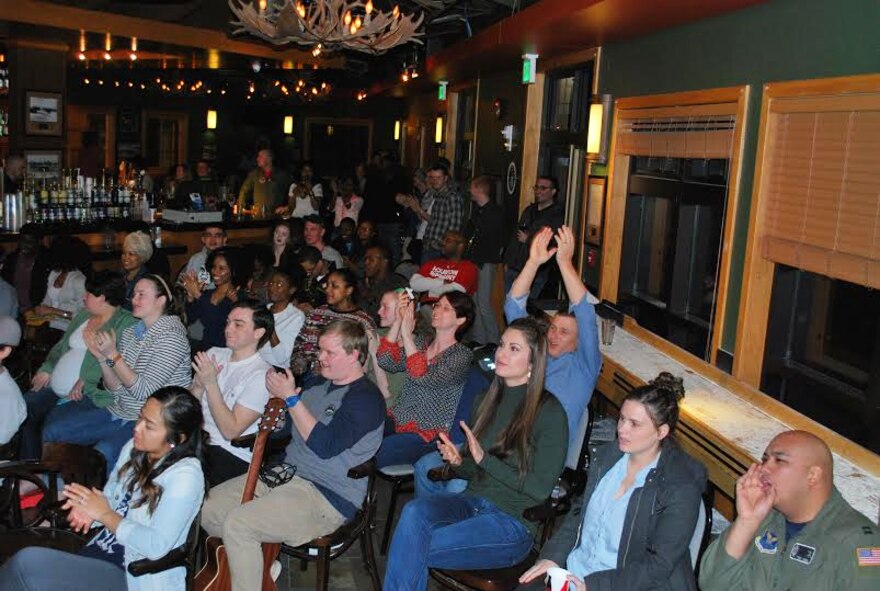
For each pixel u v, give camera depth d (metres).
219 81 18.34
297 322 5.55
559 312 4.39
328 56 12.34
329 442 3.79
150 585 3.20
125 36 10.41
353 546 4.74
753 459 3.72
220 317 5.96
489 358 4.91
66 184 9.38
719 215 5.34
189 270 7.38
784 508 2.74
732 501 4.28
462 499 3.64
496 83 10.59
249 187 11.70
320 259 6.72
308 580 4.34
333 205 15.21
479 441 3.71
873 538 2.66
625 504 3.08
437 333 4.68
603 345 5.93
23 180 9.45
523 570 3.56
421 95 15.98
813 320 4.48
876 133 3.78
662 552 2.91
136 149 19.44
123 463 3.41
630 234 6.76
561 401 4.14
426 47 11.07
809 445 2.70
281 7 6.13
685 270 5.83
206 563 3.75
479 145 11.39
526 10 6.67
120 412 4.65
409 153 17.12
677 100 5.64
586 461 4.12
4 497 3.86
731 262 5.02
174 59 13.51
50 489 3.90
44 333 6.51
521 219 8.08
